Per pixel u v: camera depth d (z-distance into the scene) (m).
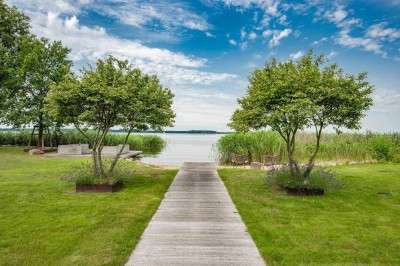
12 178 13.06
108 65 11.20
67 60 28.08
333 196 10.22
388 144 20.86
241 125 10.70
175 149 41.44
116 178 11.27
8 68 25.95
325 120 10.26
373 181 12.95
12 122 26.53
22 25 29.83
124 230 6.64
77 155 23.22
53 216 7.66
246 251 5.61
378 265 5.09
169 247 5.78
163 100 11.86
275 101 10.20
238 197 10.06
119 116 11.55
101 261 5.13
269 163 18.06
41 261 5.13
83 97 10.48
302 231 6.68
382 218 7.73
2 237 6.19
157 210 8.47
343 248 5.77
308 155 22.72
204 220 7.53
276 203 9.23
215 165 18.86
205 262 5.12
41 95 26.41
